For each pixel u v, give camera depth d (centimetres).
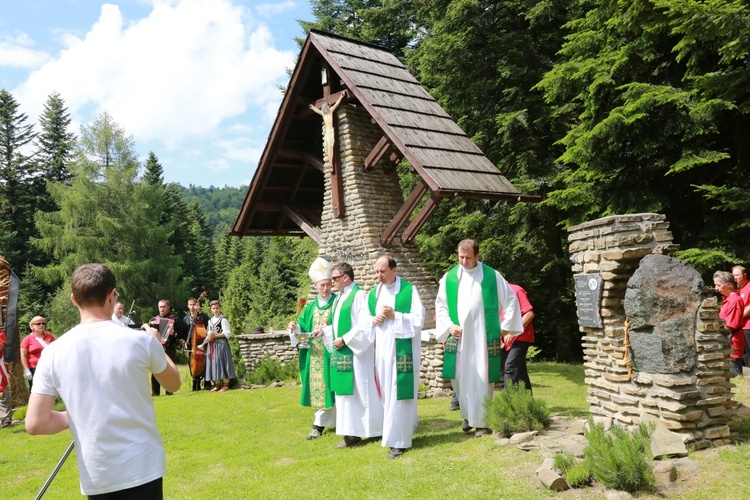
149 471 324
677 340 542
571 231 661
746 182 1295
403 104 1224
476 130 1892
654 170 1396
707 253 1211
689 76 1241
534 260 1844
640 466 462
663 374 544
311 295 1393
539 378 1179
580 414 745
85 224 3956
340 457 655
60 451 801
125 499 318
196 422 916
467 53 1839
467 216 1836
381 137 1339
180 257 4084
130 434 324
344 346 700
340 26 2833
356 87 1185
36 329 1080
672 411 534
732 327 910
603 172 1391
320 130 1496
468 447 626
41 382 323
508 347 714
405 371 639
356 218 1259
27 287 4194
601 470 474
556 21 1827
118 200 3919
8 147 4656
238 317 2741
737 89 1131
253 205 1533
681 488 462
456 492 507
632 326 564
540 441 597
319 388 750
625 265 600
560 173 1636
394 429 631
